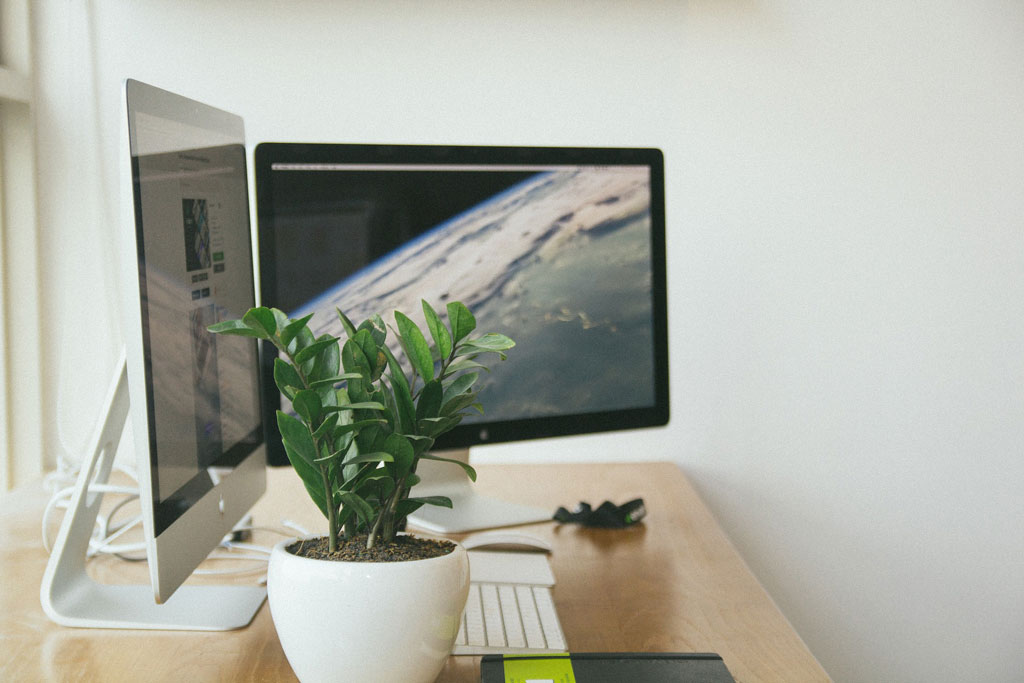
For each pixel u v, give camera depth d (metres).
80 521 0.89
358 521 0.72
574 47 1.69
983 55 1.71
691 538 1.17
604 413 1.25
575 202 1.22
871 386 1.76
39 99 1.65
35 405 1.67
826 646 1.81
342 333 1.11
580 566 1.04
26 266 1.65
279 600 0.66
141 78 1.65
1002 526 1.77
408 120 1.69
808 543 1.79
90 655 0.78
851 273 1.74
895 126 1.72
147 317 0.74
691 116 1.71
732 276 1.74
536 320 1.21
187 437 0.82
